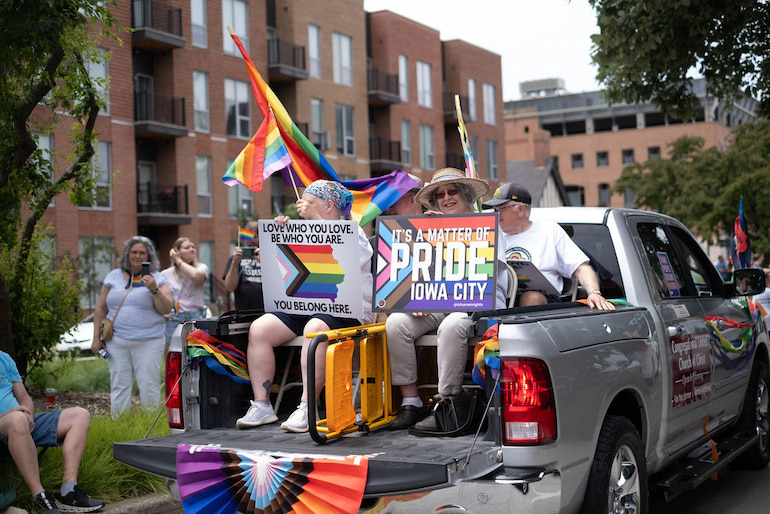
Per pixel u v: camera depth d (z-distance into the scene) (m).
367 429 4.52
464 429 4.40
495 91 54.00
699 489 7.02
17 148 8.55
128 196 31.94
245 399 5.17
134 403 10.68
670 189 50.00
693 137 50.50
